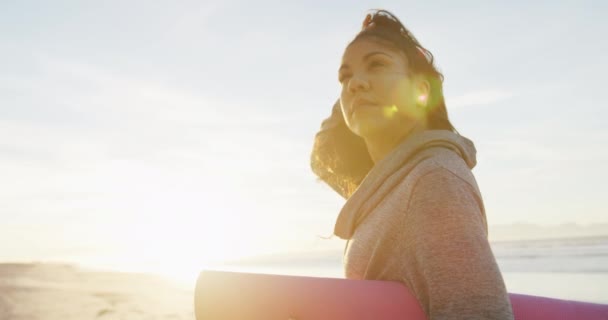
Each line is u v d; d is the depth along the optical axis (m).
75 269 19.36
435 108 1.15
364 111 1.05
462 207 0.76
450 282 0.71
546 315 0.94
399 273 0.84
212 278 0.97
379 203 0.93
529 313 0.94
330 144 1.56
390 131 1.07
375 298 0.80
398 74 1.06
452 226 0.74
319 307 0.83
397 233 0.84
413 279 0.79
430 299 0.73
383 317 0.78
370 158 1.53
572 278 16.64
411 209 0.80
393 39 1.07
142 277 17.33
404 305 0.79
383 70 1.05
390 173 0.94
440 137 0.92
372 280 0.86
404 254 0.82
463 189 0.79
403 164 0.93
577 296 12.25
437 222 0.75
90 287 12.48
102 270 20.23
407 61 1.09
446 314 0.69
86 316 7.73
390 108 1.05
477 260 0.71
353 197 1.00
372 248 0.90
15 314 7.67
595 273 18.09
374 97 1.04
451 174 0.80
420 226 0.77
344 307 0.81
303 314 0.83
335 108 1.56
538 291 13.57
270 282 0.91
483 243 0.73
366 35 1.08
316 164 1.60
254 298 0.90
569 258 26.22
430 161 0.84
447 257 0.72
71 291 11.04
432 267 0.73
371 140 1.09
